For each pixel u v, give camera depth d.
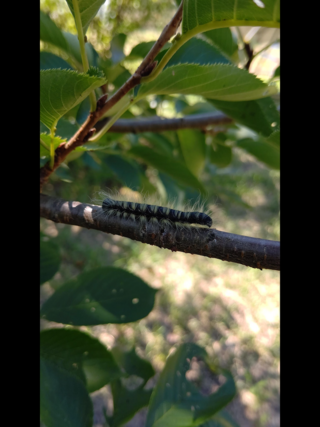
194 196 0.26
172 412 0.14
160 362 0.48
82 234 0.68
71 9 0.11
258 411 0.44
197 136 0.28
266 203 0.82
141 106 0.31
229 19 0.11
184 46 0.17
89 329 0.50
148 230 0.13
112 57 0.23
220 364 0.49
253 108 0.18
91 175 0.74
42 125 0.19
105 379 0.14
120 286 0.17
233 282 0.64
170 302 0.57
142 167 0.30
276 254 0.11
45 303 0.16
